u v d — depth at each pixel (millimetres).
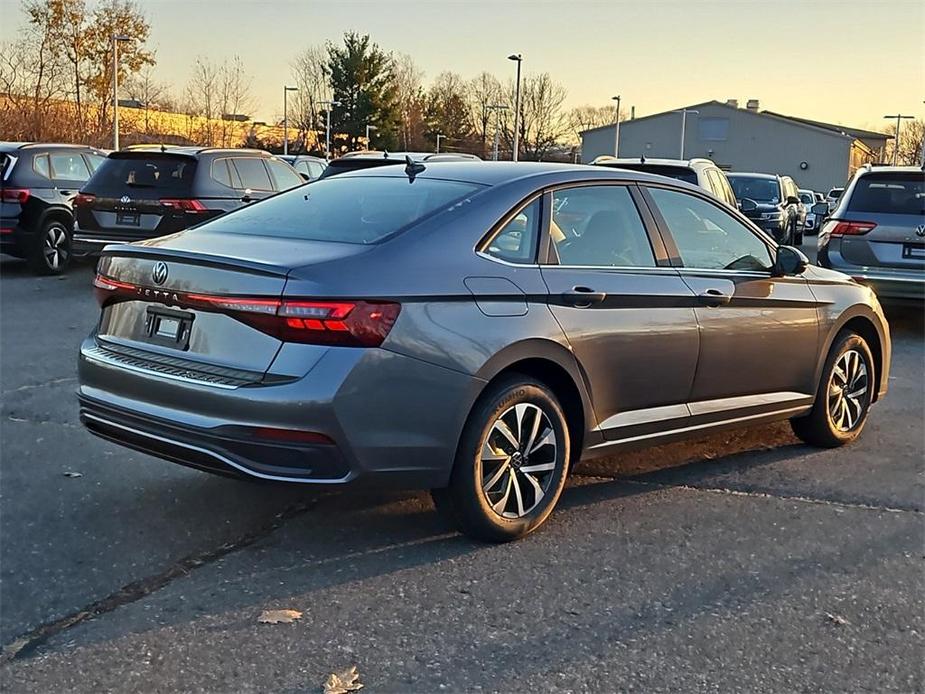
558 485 4504
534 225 4477
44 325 9578
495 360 4102
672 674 3297
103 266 4453
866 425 6711
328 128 70000
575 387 4496
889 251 10062
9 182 12906
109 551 4176
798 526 4707
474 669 3289
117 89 37219
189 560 4105
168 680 3170
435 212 4270
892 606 3859
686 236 5176
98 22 39375
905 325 11383
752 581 4055
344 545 4297
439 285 3992
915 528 4715
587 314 4488
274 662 3295
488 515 4250
